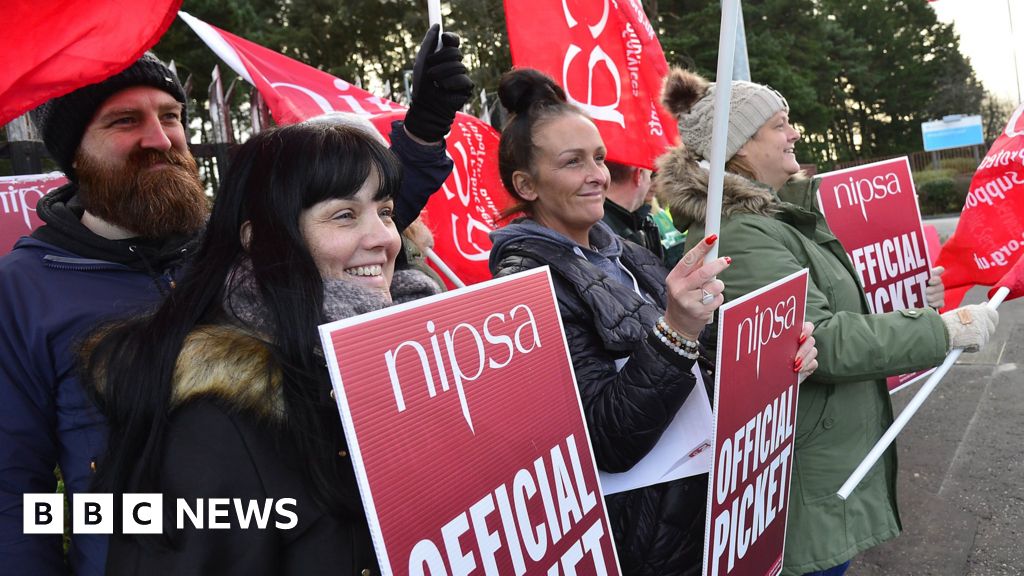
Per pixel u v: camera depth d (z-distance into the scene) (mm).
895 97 49500
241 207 1081
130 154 1521
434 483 970
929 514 3734
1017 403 5074
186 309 1037
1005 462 4203
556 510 1200
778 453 1664
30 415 1404
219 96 4348
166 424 969
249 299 1052
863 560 3395
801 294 1696
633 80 2928
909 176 2629
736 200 1926
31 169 3484
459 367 1060
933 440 4648
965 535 3506
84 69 1270
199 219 1612
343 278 1105
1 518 1358
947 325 1817
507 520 1089
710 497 1363
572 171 1777
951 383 5691
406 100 5668
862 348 1767
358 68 27906
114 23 1273
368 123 1513
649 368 1394
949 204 25750
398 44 28031
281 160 1059
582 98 2801
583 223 1812
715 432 1360
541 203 1843
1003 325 7152
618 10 2883
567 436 1268
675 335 1383
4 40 1255
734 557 1476
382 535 879
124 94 1503
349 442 864
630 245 2072
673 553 1558
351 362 883
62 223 1506
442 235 3057
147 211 1519
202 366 969
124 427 1012
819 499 1881
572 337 1559
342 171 1061
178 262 1583
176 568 928
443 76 1719
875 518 1961
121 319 1155
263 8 25875
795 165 2076
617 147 2867
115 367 1036
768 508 1637
